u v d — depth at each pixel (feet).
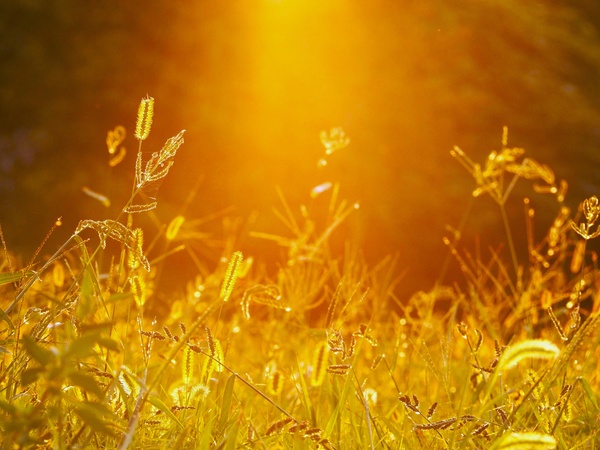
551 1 55.01
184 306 13.89
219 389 9.12
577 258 14.25
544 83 48.37
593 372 10.61
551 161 47.44
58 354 4.46
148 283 11.53
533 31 49.49
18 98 47.55
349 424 8.03
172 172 44.34
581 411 9.09
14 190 45.57
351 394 7.94
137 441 6.67
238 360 11.66
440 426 6.86
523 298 15.01
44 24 47.96
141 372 7.52
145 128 6.73
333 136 15.17
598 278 15.55
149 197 6.82
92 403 5.02
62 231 43.62
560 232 16.31
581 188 47.11
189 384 7.51
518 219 44.93
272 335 12.31
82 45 47.42
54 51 48.14
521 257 44.47
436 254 44.34
